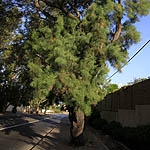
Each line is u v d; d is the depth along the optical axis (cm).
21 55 1338
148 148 797
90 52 755
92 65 716
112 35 852
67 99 752
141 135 832
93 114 2303
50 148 836
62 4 922
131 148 909
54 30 773
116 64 718
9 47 2277
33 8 1317
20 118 2850
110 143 1081
